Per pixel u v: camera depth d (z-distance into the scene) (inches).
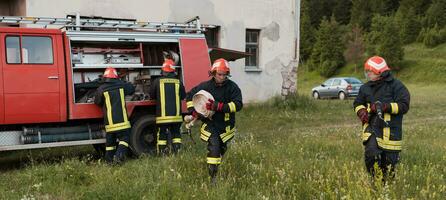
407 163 283.4
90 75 348.8
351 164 248.5
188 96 251.0
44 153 374.9
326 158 301.1
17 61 305.0
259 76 739.4
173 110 333.7
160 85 333.7
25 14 526.3
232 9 705.0
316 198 210.5
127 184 235.5
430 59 2632.9
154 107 358.0
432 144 367.6
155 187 224.8
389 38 2603.3
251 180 241.1
